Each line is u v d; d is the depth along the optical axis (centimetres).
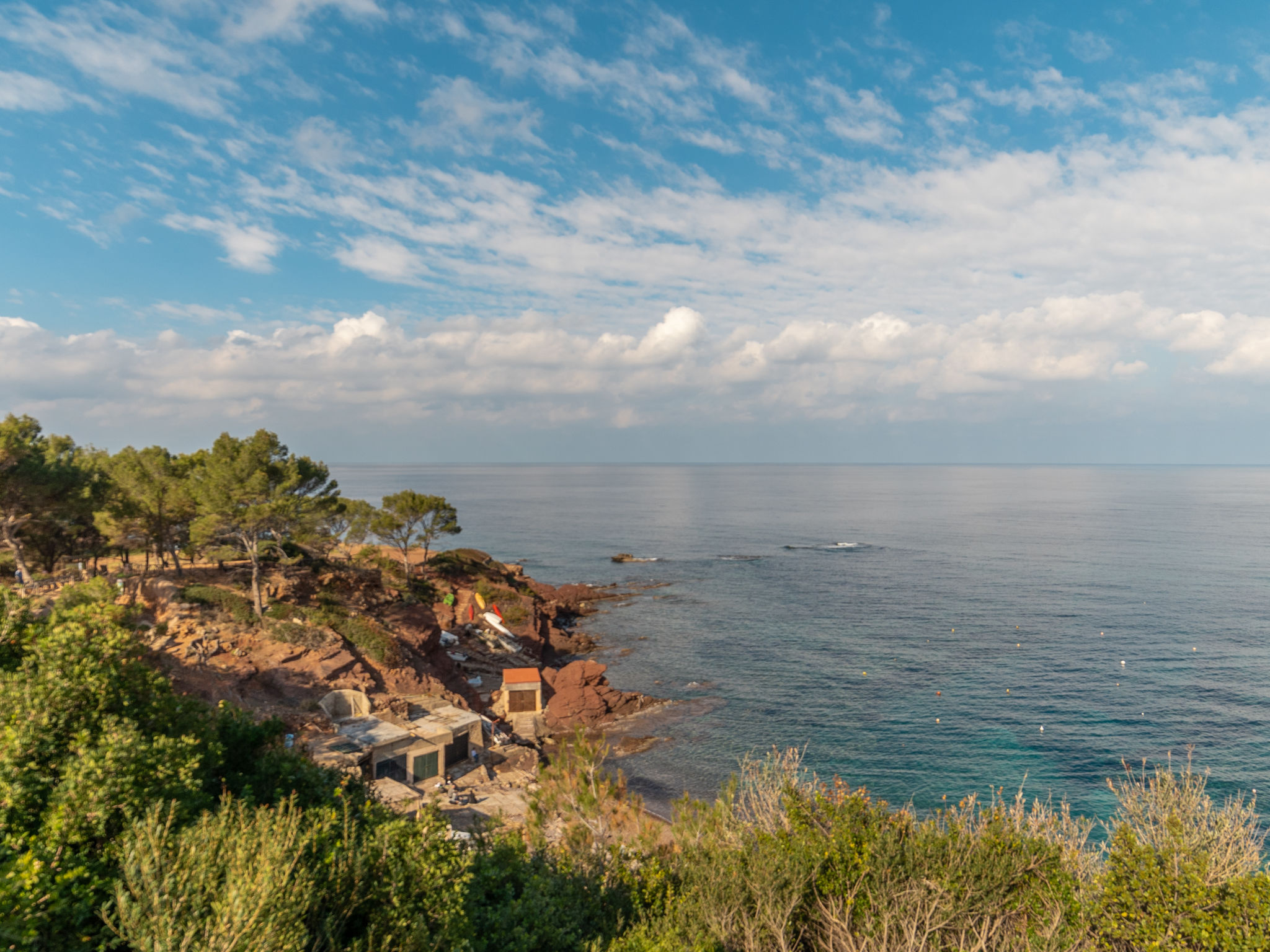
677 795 4606
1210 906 1292
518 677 5844
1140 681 6856
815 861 1477
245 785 1761
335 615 5666
